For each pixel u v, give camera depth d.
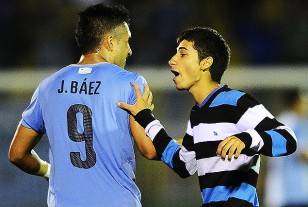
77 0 40.59
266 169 26.05
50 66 39.19
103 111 13.19
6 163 26.33
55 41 39.81
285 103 27.50
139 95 13.29
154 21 39.62
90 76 13.39
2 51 39.53
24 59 39.47
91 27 13.79
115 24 13.84
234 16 40.41
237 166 12.50
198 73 13.23
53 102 13.51
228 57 13.55
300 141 25.55
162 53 38.66
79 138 13.27
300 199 25.61
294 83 27.88
